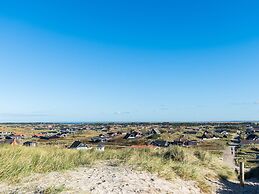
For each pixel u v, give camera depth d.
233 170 18.55
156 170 12.61
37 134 135.38
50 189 8.02
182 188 11.31
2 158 10.38
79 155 14.80
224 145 83.56
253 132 146.50
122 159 14.97
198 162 16.47
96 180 10.12
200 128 186.25
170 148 18.22
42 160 11.44
